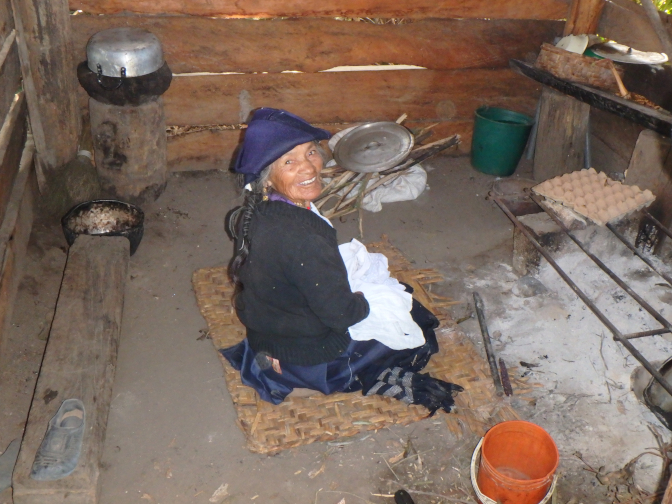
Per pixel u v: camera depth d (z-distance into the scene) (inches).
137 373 118.6
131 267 145.3
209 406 112.8
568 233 125.6
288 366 107.9
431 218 169.9
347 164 158.9
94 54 143.3
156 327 129.5
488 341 125.4
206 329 130.0
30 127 157.5
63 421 98.8
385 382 111.7
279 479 100.5
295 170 87.2
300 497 98.0
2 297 118.4
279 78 174.9
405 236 162.2
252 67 171.0
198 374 119.2
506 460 99.7
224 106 175.2
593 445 106.0
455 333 128.0
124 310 133.0
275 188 90.7
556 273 140.7
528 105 194.4
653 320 128.9
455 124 193.0
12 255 129.0
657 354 121.4
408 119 190.1
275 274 91.5
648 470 101.1
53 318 121.2
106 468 100.8
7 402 110.7
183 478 100.1
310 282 89.6
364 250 113.0
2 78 131.3
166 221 162.4
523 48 185.0
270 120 85.7
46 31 144.5
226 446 105.5
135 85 147.6
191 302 136.9
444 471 102.3
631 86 159.9
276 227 89.0
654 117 129.7
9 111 139.1
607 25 173.2
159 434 107.0
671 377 105.4
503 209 140.0
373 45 175.2
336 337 104.8
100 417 101.8
